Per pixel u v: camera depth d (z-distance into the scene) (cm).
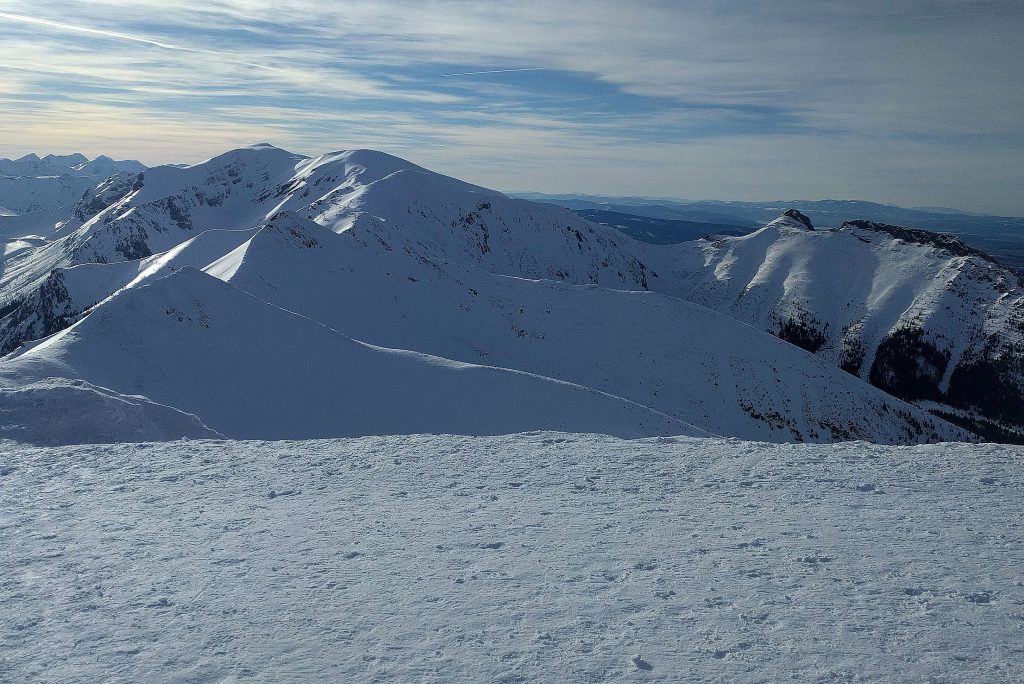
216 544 1234
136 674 810
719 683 767
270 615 952
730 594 998
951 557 1130
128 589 1052
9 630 930
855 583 1034
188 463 1822
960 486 1547
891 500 1452
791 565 1103
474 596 1003
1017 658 818
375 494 1541
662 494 1519
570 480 1639
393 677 790
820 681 770
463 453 1912
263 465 1798
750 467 1736
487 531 1285
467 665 814
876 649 841
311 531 1298
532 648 850
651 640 866
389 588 1035
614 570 1092
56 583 1079
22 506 1475
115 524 1352
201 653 855
